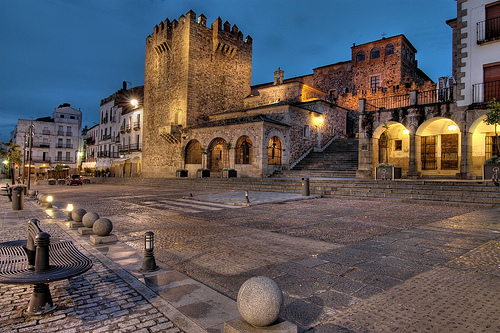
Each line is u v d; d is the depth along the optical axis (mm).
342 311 3516
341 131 33469
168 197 17766
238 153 27703
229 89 37219
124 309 3621
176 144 34719
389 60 34219
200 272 4988
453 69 19156
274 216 10328
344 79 37875
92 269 5031
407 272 4738
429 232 7461
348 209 11594
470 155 16672
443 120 19609
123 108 50375
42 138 64000
